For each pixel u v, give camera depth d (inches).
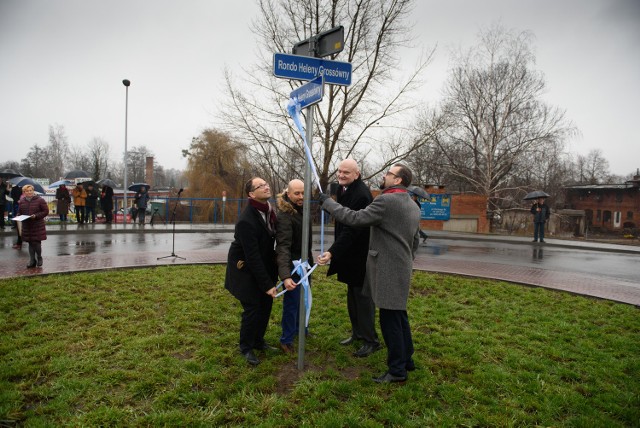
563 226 1631.4
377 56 631.2
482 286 283.3
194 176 1143.6
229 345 166.7
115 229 673.0
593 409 124.3
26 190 300.8
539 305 238.8
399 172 141.9
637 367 154.6
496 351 166.6
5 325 178.1
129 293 233.5
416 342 175.5
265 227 152.9
